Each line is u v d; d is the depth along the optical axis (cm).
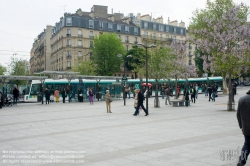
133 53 6128
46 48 8669
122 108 2341
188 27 3738
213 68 2005
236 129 1133
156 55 3111
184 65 2889
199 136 990
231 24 1955
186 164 645
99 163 668
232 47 1939
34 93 3444
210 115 1677
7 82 2841
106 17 7294
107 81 3772
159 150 787
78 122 1460
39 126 1333
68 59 6450
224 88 4400
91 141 940
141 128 1208
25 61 6588
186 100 2409
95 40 5978
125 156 729
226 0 3362
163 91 3759
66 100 3547
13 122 1498
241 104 582
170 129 1164
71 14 6562
